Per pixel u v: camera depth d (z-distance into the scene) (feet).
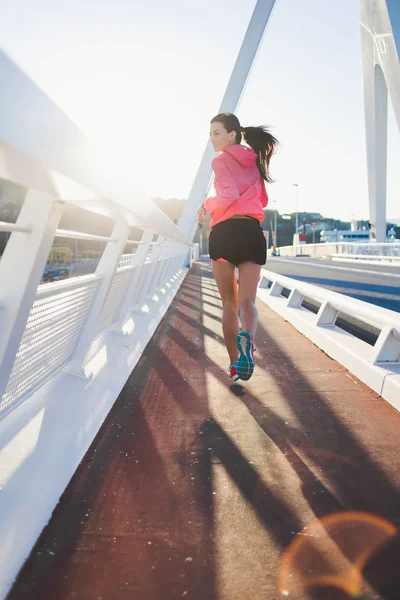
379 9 77.46
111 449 7.93
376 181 122.62
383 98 113.29
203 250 274.57
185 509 6.08
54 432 7.17
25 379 7.05
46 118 3.37
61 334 8.07
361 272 62.95
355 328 20.20
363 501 6.25
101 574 4.83
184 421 9.25
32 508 5.56
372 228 128.06
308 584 4.68
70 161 3.96
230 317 10.36
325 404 10.19
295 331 19.26
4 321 4.99
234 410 9.89
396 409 9.78
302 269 71.51
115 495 6.42
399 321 11.28
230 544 5.34
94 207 7.24
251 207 9.78
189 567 4.94
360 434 8.52
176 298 33.17
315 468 7.21
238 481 6.82
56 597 4.49
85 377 9.45
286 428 8.86
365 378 11.60
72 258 25.34
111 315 13.43
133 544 5.33
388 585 4.66
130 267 13.08
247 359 8.93
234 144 10.07
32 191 4.87
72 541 5.38
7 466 5.76
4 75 2.64
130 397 10.75
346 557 5.09
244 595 4.54
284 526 5.69
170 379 12.29
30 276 4.95
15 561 4.81
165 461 7.48
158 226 12.96
